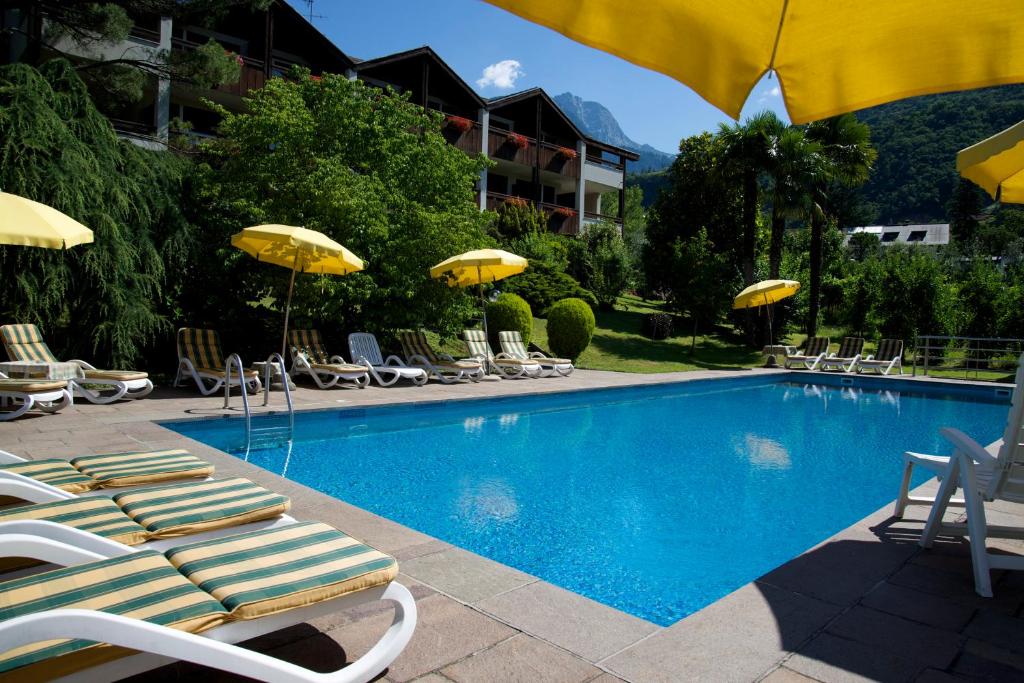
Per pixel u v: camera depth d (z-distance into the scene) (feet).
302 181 41.83
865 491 21.27
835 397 48.39
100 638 5.72
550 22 5.63
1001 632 9.58
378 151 45.91
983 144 11.51
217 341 35.60
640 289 110.22
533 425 32.58
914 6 5.37
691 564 14.82
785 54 5.82
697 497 20.27
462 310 47.42
